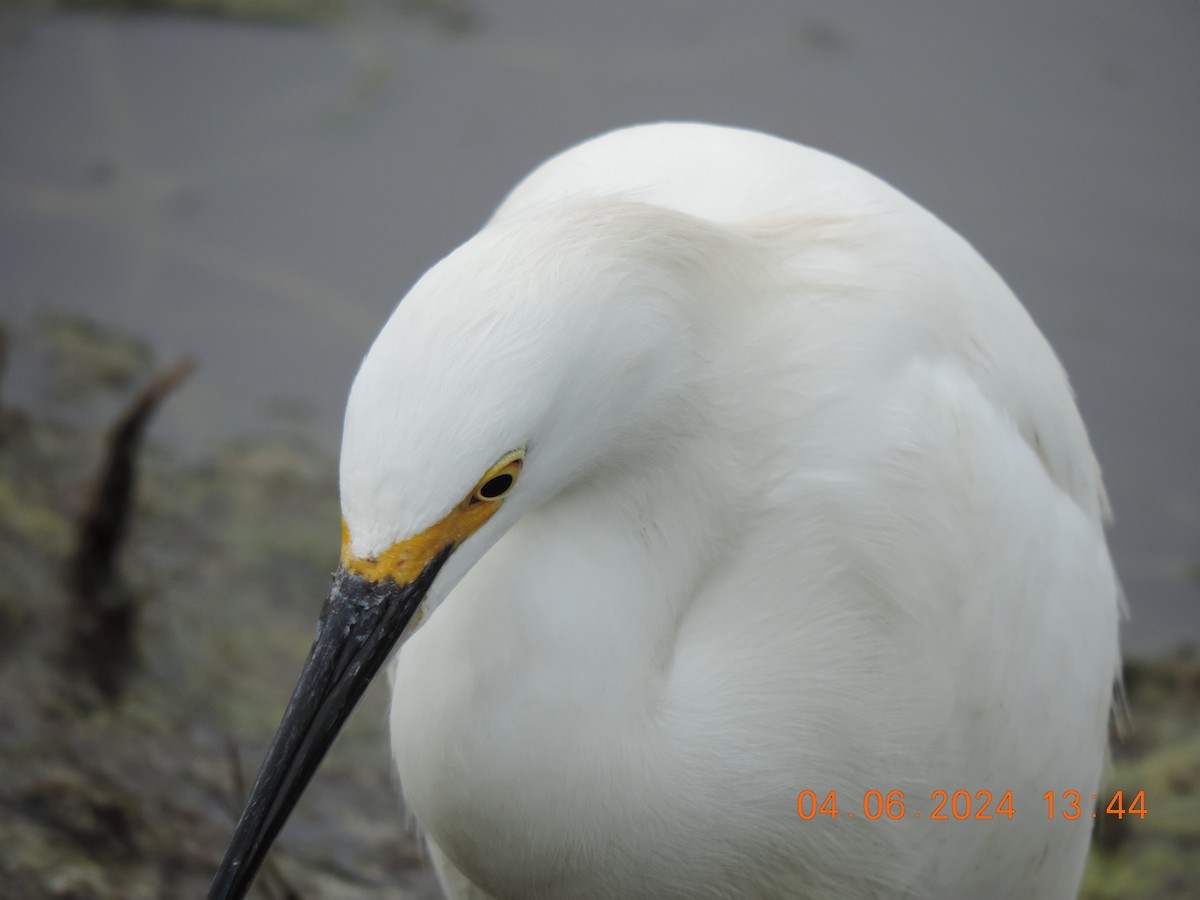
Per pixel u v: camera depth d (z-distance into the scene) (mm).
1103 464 11227
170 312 11891
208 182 12828
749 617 5023
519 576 4566
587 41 14570
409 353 3828
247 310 11922
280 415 11414
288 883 6820
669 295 4289
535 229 4086
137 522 9984
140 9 14398
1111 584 6062
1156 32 14648
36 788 7254
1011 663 5445
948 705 5324
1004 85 14023
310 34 14422
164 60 13953
